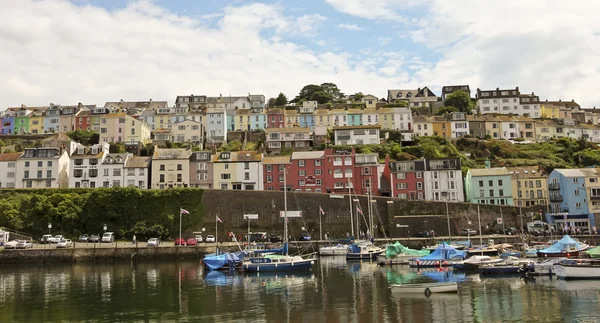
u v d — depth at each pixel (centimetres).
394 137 14025
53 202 8881
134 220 8944
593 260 5088
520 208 8931
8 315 3794
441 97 19762
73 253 7175
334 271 6019
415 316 3531
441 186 10650
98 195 8956
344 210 9525
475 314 3559
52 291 4816
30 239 8381
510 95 18312
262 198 9431
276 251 6800
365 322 3394
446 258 6234
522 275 5341
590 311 3578
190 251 7475
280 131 13438
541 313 3556
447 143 13838
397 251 6644
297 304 4031
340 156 10931
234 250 7581
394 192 10756
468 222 9425
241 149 13362
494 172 10956
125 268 6625
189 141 14175
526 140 15188
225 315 3697
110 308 4009
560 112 18012
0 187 10412
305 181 10856
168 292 4700
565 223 9394
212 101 18588
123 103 18562
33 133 15075
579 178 9981
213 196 9338
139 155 12494
